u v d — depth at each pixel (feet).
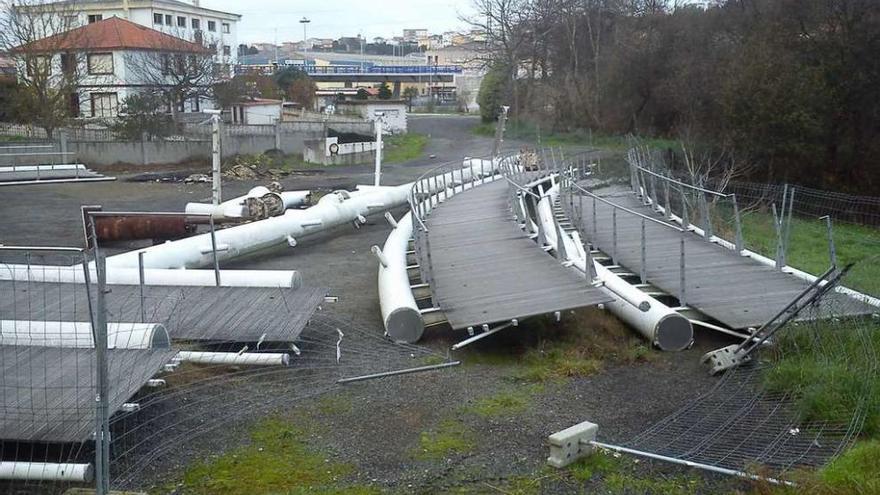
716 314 27.78
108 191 74.54
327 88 273.75
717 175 77.00
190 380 22.77
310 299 28.45
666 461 17.75
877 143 74.28
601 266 33.71
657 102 110.63
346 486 17.07
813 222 60.44
